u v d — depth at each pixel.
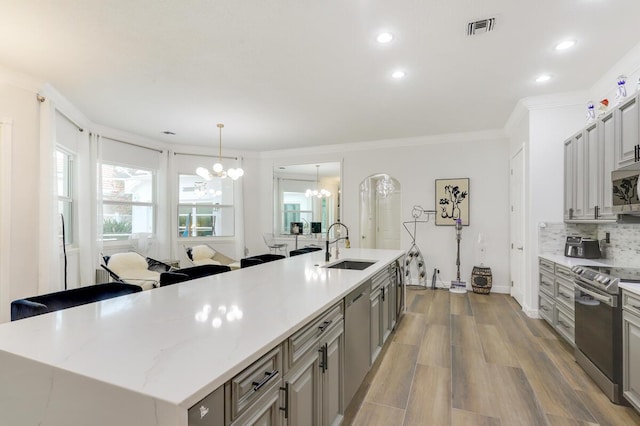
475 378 2.50
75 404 0.90
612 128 2.68
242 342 1.11
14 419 1.02
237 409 0.97
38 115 3.48
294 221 7.20
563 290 3.12
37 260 3.43
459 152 5.62
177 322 1.33
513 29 2.51
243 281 2.19
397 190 6.61
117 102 4.07
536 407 2.12
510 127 4.93
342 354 1.89
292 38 2.64
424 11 2.29
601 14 2.31
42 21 2.40
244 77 3.37
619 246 3.11
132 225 5.77
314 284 2.08
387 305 3.16
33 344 1.10
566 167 3.68
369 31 2.54
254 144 6.49
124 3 2.20
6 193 3.19
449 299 4.88
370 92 3.77
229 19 2.39
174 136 5.80
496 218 5.37
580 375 2.54
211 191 6.86
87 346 1.08
